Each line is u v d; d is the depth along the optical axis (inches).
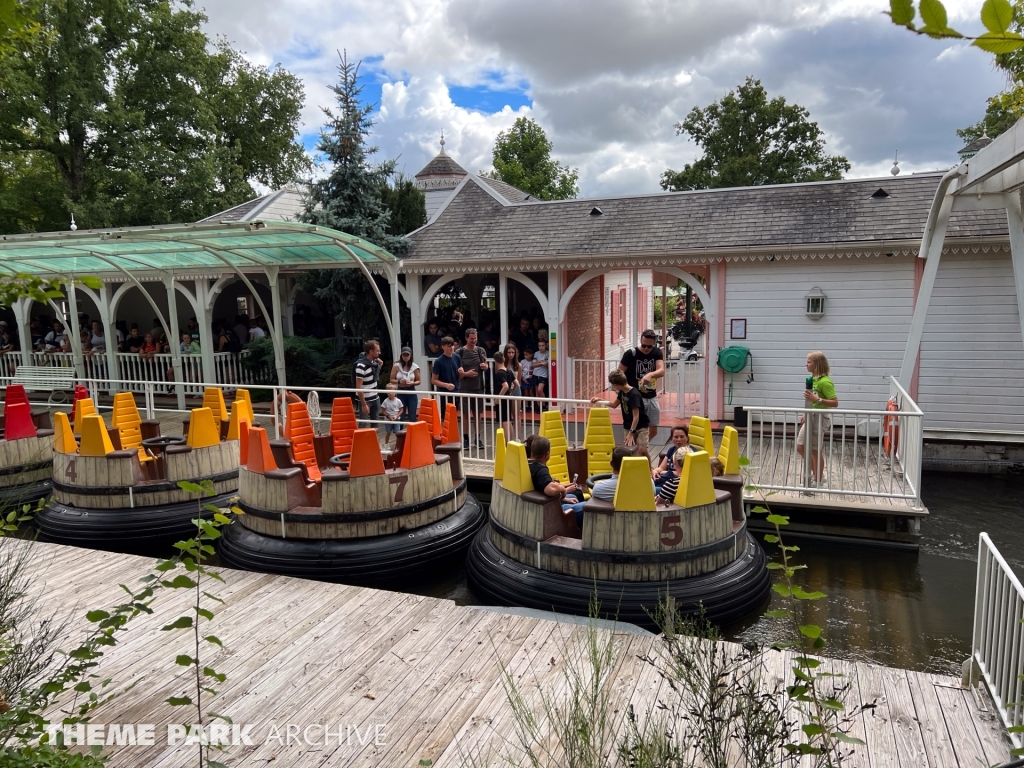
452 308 754.8
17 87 781.9
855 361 431.2
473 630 187.2
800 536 294.4
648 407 313.4
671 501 238.7
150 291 780.6
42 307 812.6
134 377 648.4
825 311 432.8
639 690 154.1
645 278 824.9
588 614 215.2
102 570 236.5
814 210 451.8
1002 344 402.9
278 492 262.5
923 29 31.7
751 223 455.5
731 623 220.2
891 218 421.4
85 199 907.4
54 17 805.2
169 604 208.1
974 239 386.6
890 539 282.4
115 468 301.1
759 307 446.0
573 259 468.8
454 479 302.8
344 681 163.0
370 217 599.5
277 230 339.9
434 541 268.5
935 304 413.1
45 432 369.1
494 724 144.9
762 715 110.3
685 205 499.2
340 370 599.2
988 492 357.7
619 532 217.9
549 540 229.3
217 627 191.8
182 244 399.2
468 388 402.3
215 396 372.5
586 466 291.3
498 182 813.2
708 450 271.3
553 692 155.7
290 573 253.9
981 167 282.5
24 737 94.2
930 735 137.9
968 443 407.5
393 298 428.8
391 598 209.2
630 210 512.4
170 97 951.6
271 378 616.1
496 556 241.3
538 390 494.9
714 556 222.1
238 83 1116.5
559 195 1795.0
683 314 1104.8
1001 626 139.6
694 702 115.3
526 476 237.3
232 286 778.8
